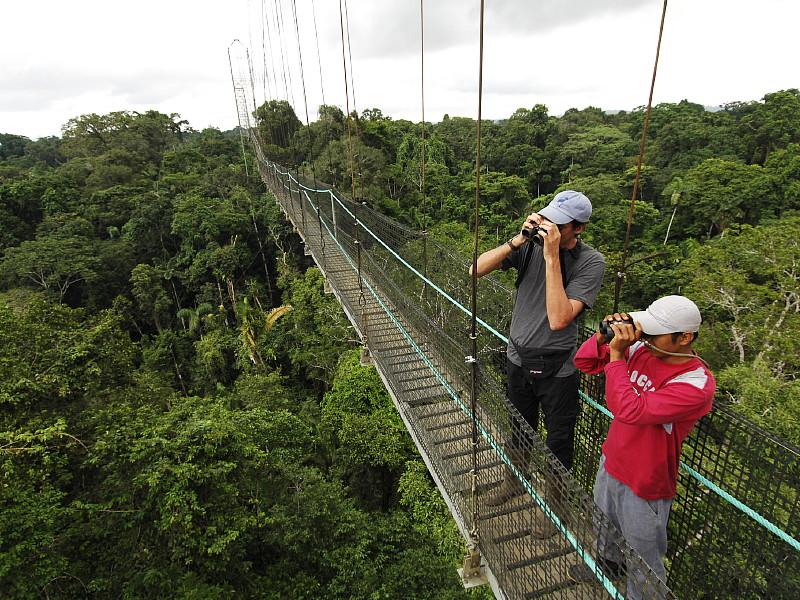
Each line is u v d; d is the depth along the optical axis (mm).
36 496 5363
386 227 6004
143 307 19844
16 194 22656
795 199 20469
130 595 5500
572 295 1706
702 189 22109
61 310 8688
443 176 26938
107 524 5891
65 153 31578
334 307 15320
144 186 26500
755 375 7969
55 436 6117
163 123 37250
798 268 11117
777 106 28016
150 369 16984
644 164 28328
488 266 2004
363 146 22609
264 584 6734
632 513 1519
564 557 1873
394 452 9898
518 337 1964
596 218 22234
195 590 5578
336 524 7871
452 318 3764
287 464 8422
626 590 1389
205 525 6199
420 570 7309
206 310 19422
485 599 6914
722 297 11594
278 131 27875
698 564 1692
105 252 20828
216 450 6582
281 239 22609
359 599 6840
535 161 33031
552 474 1598
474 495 2131
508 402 1795
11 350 7191
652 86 1513
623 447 1512
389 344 4246
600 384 2094
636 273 15695
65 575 5340
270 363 16922
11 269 18359
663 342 1380
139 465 6340
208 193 25500
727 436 1547
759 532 1430
